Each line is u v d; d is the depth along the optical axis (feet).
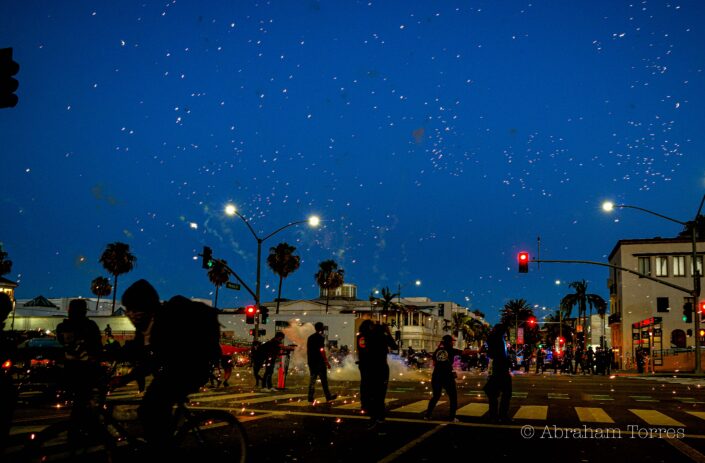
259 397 51.67
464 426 35.42
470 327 461.37
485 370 161.99
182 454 19.21
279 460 24.50
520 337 313.94
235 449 20.30
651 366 161.58
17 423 32.58
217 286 257.75
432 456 25.85
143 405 18.72
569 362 154.40
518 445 29.07
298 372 116.57
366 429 33.35
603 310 305.32
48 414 36.63
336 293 347.97
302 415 38.96
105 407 19.27
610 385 85.35
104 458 18.47
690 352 159.12
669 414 43.91
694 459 26.32
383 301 316.40
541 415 41.93
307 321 240.12
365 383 35.53
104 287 280.92
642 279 211.00
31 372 39.75
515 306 419.95
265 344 61.98
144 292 19.33
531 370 178.40
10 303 20.47
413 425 35.47
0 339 20.16
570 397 59.88
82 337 25.98
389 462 24.41
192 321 19.01
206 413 19.98
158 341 18.86
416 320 324.39
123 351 20.04
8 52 36.70
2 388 19.12
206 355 19.24
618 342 228.43
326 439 29.73
